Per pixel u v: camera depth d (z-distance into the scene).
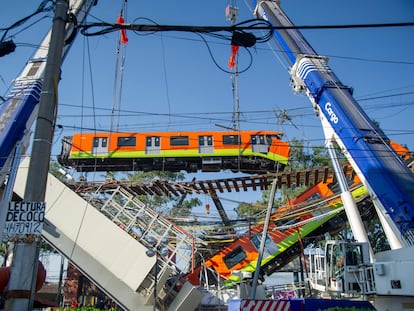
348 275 14.29
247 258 23.69
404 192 13.17
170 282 18.77
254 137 33.00
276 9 22.11
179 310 16.38
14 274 7.49
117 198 20.95
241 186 24.55
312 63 18.31
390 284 11.64
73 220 17.34
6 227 7.57
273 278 43.03
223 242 24.66
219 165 33.00
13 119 14.28
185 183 23.84
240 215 34.06
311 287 19.58
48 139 8.45
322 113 17.08
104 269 17.16
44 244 31.69
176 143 32.94
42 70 16.25
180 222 24.78
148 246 18.08
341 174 16.12
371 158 14.34
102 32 10.85
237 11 23.95
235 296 21.19
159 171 34.31
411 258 11.32
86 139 32.94
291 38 19.86
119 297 17.00
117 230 17.05
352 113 15.73
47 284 39.28
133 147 32.72
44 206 7.79
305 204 23.88
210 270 23.33
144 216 19.52
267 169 33.12
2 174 13.27
